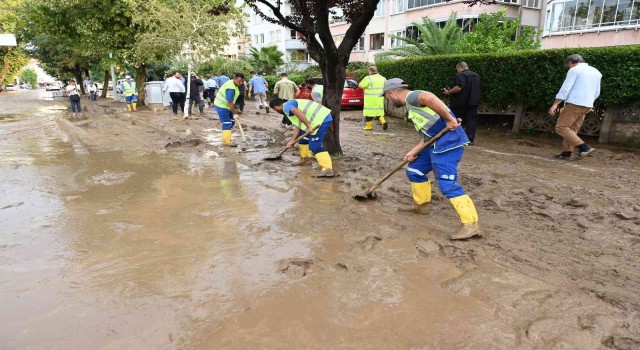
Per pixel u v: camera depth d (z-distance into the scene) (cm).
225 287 286
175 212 446
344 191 518
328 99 717
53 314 256
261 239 369
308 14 661
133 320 249
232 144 854
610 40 1680
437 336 230
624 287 279
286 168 655
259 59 2909
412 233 379
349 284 289
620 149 737
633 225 394
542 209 444
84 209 460
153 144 905
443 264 319
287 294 276
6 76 3594
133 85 1802
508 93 912
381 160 705
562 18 1847
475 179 570
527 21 2217
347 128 1123
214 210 451
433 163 375
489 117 1049
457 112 805
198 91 1559
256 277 300
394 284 288
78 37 1898
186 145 881
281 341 227
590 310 250
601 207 448
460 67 788
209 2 1432
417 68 1159
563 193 501
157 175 619
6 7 2475
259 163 689
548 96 830
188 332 236
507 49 1341
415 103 379
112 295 278
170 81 1532
